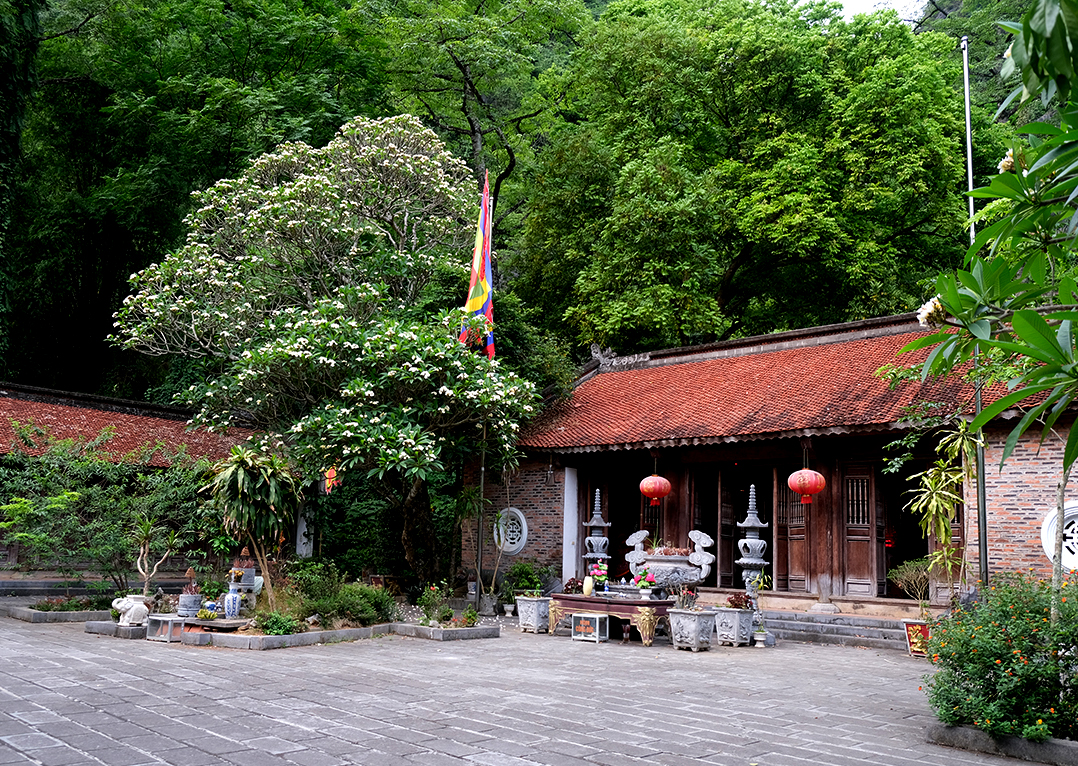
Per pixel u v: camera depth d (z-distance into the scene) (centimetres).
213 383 1513
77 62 2323
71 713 568
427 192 1666
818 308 2434
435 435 1510
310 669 833
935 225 2283
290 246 1593
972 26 3038
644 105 2391
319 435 1347
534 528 1767
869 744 564
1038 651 580
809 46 2327
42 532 1241
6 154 1994
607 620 1248
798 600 1471
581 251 2295
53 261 2319
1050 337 344
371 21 2314
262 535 1135
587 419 1778
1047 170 386
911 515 1775
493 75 2414
